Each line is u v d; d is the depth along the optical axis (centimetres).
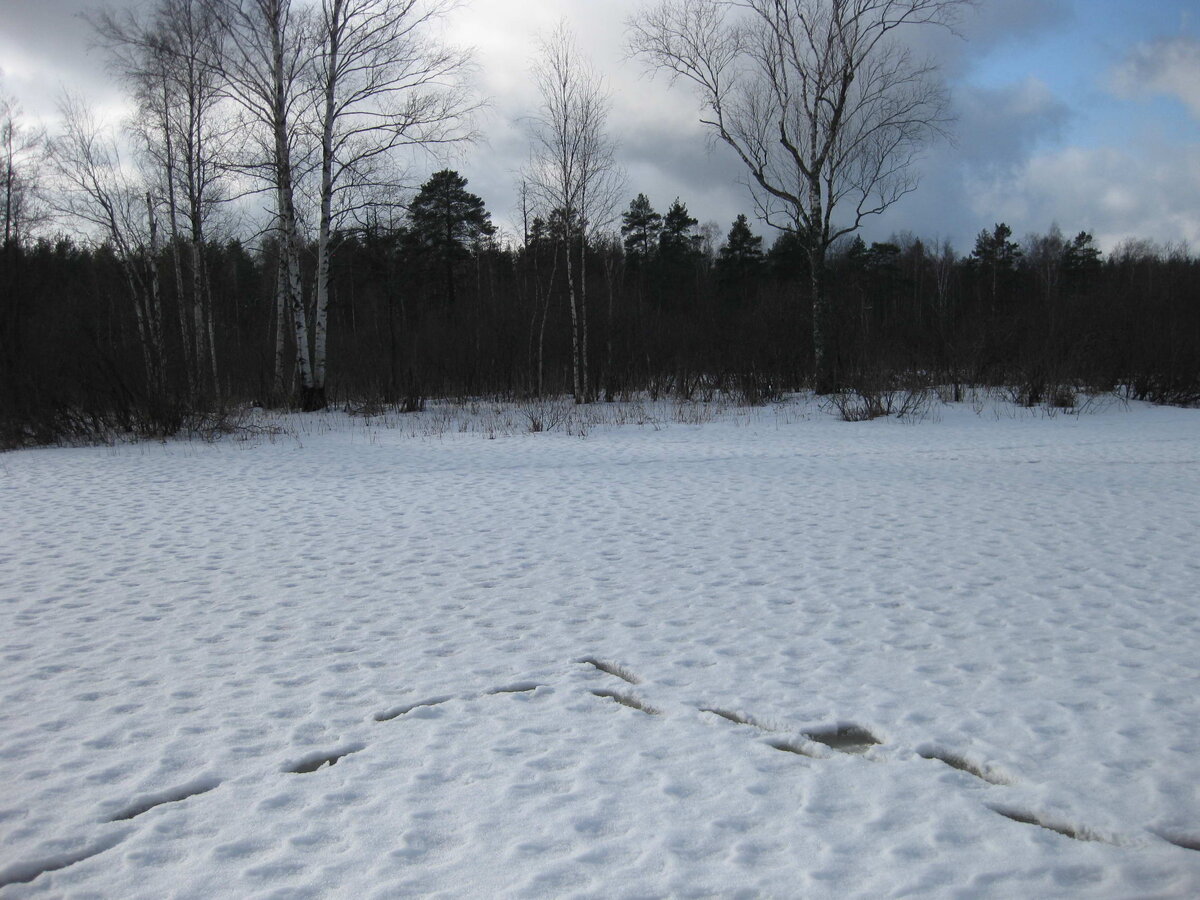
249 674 496
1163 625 548
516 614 602
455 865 306
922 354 2723
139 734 418
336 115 2072
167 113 2239
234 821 339
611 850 314
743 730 413
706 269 5575
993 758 377
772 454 1460
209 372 2447
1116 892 286
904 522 876
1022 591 629
